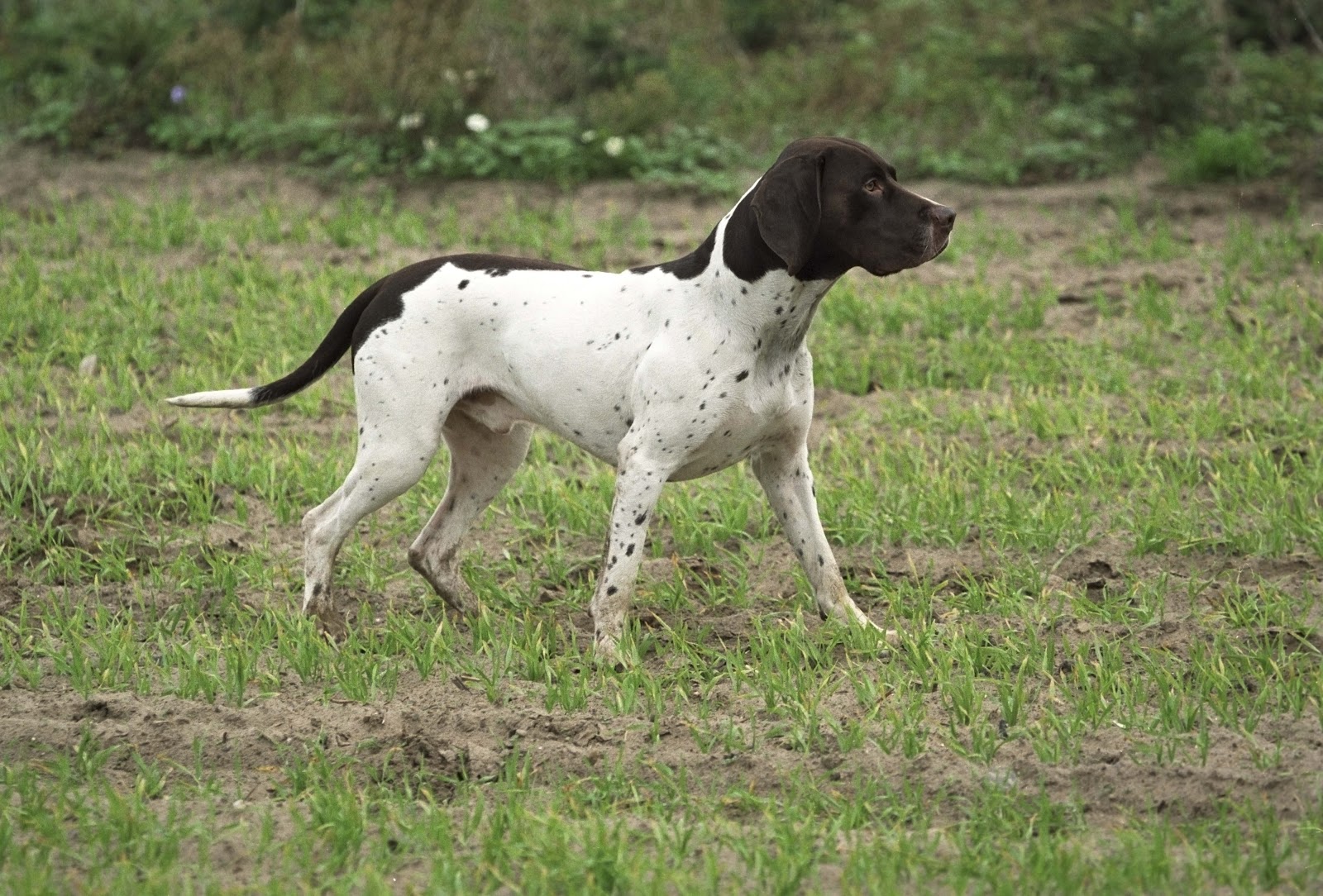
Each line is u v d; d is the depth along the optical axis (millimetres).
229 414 12969
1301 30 24062
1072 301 15375
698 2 23953
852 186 8102
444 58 19922
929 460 11883
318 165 19703
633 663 8477
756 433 8633
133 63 21109
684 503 10977
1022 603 9227
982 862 6363
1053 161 19375
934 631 8812
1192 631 8789
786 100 21125
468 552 10555
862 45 23344
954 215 8133
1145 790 7008
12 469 11422
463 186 19125
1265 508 10391
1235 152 18547
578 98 21219
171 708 8055
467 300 8969
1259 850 6426
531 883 6234
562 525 10977
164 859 6512
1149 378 13367
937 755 7391
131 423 12695
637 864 6289
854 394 13547
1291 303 14578
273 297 15320
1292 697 7719
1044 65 21344
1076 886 6125
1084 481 11234
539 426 9305
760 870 6305
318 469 11539
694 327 8406
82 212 17984
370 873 6184
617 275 8852
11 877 6273
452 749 7551
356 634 9047
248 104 21109
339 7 24547
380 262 16594
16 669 8531
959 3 24266
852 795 7113
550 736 7781
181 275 15852
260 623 9148
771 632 8859
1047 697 8016
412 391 8945
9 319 14398
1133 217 17656
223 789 7316
